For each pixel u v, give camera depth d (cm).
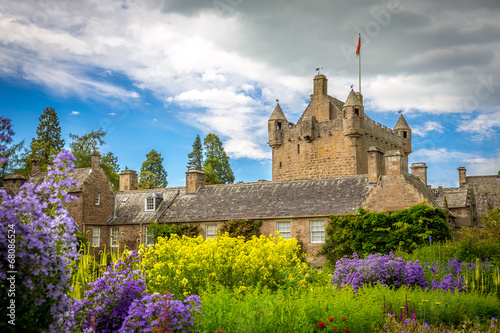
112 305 849
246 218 3303
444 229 2550
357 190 3212
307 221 3120
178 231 3456
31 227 588
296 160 5309
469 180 5647
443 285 1388
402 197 2839
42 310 600
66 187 697
